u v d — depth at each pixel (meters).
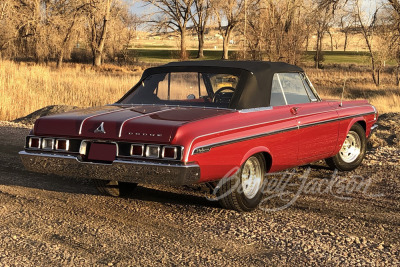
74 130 4.51
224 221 4.64
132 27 62.34
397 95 30.72
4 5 43.62
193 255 3.81
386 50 35.31
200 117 4.48
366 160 7.48
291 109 5.36
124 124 4.35
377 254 3.88
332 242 4.13
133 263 3.63
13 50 47.06
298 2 38.16
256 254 3.86
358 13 37.50
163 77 5.37
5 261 3.60
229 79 5.04
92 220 4.64
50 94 17.88
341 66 61.25
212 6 66.00
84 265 3.57
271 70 5.29
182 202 5.30
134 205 5.17
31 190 5.72
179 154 4.14
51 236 4.18
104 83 22.53
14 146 8.68
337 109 6.17
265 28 36.03
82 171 4.49
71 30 48.28
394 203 5.37
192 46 136.38
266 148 4.95
